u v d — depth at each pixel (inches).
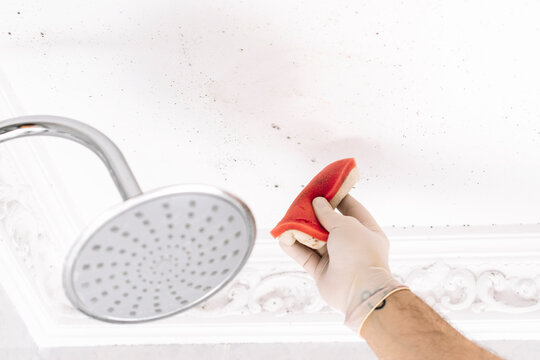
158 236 18.1
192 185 17.1
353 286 28.9
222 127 35.5
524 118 33.8
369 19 30.5
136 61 32.7
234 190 39.0
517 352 41.2
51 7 30.5
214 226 18.6
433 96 33.4
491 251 40.1
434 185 37.8
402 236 40.3
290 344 43.1
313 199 33.4
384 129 35.1
